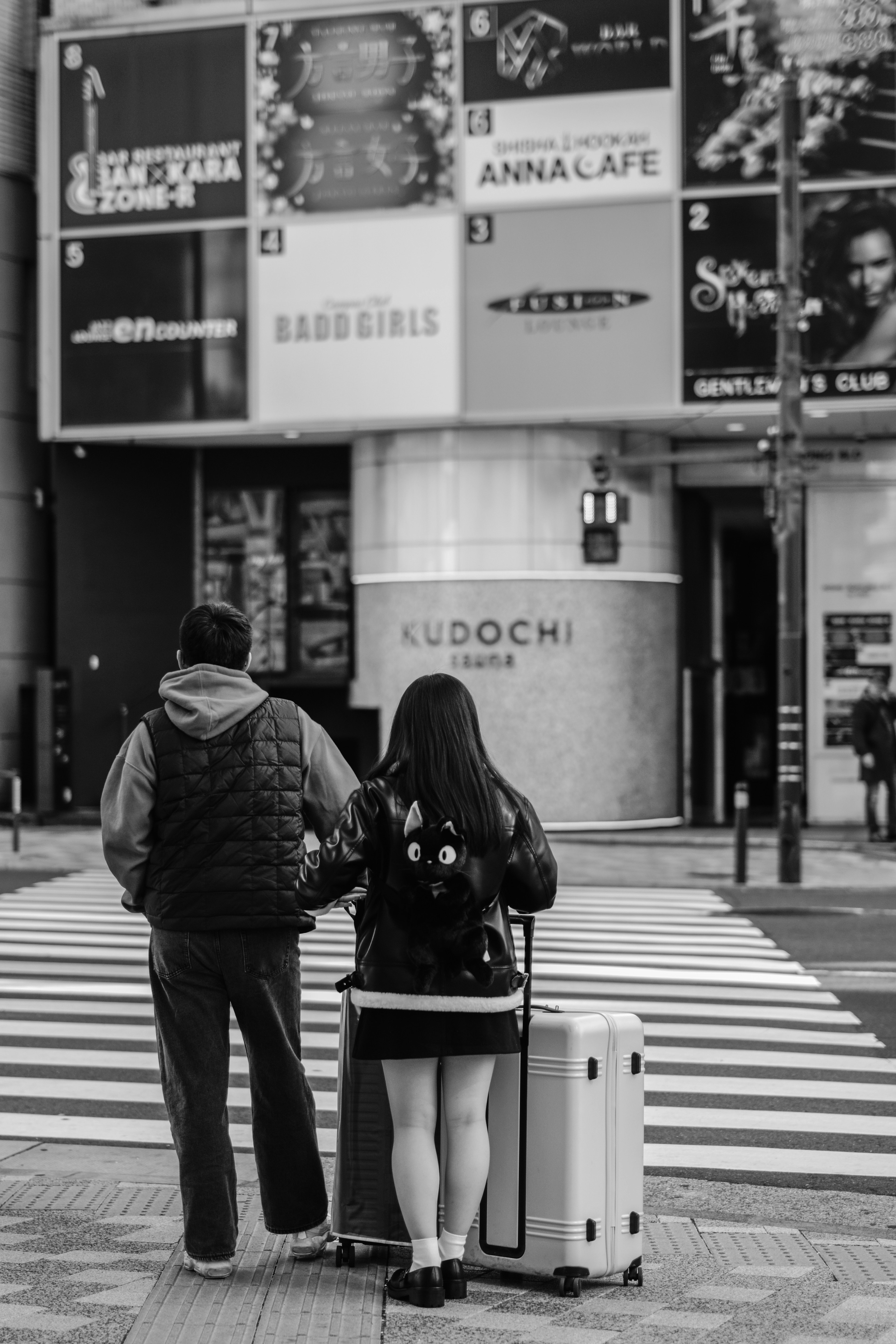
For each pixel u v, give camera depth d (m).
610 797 28.58
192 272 28.69
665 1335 5.14
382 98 27.86
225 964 5.55
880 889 20.47
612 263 27.11
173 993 5.59
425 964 5.21
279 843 5.59
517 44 27.36
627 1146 5.74
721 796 32.91
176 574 32.09
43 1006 12.38
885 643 29.88
